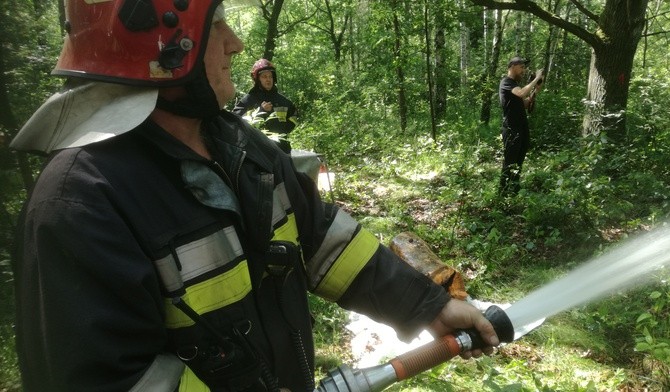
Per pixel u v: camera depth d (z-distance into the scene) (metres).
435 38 13.12
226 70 1.36
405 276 1.55
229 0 1.87
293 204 1.50
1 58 2.12
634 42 7.92
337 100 14.77
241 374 1.23
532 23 17.12
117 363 1.04
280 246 1.32
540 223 6.02
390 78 13.19
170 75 1.20
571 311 4.20
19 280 1.13
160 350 1.16
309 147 10.02
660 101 10.04
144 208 1.14
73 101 1.20
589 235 5.62
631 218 6.13
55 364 1.02
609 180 6.26
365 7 16.17
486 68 14.27
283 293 1.40
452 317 1.51
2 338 2.03
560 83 15.16
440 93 13.92
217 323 1.22
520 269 5.33
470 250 5.68
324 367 3.59
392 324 1.56
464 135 11.16
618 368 3.65
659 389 3.42
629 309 4.12
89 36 1.21
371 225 6.36
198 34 1.22
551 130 9.82
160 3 1.20
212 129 1.38
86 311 1.02
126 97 1.20
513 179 7.05
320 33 22.36
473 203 6.83
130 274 1.05
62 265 1.03
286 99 7.05
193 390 1.14
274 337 1.37
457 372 3.24
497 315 1.52
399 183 8.32
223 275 1.22
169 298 1.16
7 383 2.06
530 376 3.28
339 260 1.54
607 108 8.05
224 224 1.24
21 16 2.23
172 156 1.19
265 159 1.42
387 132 12.28
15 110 2.17
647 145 7.86
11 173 2.07
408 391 2.94
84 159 1.10
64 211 1.04
